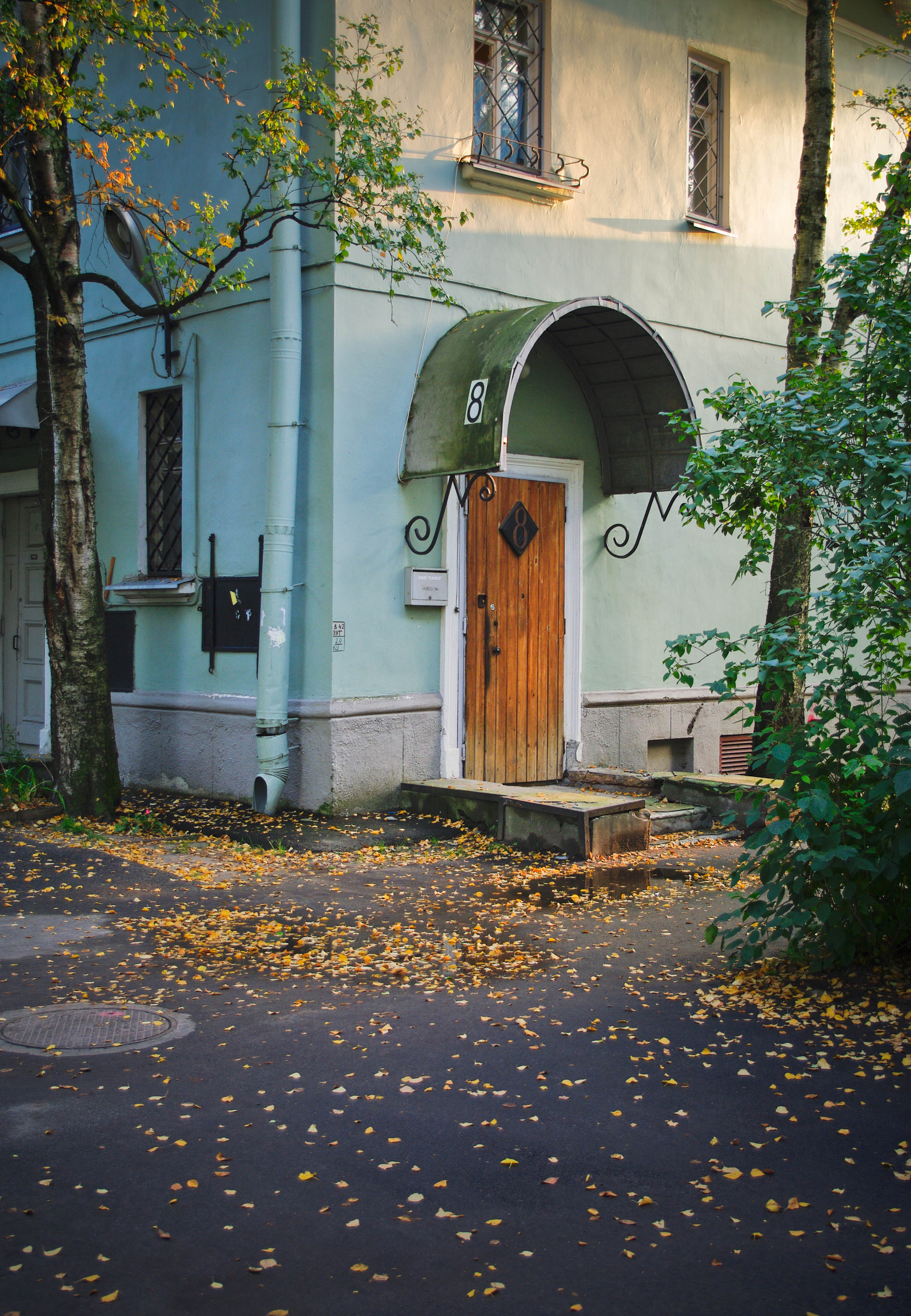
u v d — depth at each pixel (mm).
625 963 5801
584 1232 3211
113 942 5957
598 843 8352
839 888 5102
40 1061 4359
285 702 9141
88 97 9203
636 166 11328
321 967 5617
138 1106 3967
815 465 6020
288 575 9070
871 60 14156
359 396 9125
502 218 10164
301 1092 4121
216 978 5418
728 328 12312
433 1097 4102
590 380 10750
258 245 8484
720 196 12344
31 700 12828
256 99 9711
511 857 8242
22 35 8250
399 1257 3076
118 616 11156
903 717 5062
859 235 13750
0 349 12891
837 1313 2855
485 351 8945
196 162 10320
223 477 10008
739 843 9242
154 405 11047
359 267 9102
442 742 9805
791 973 5531
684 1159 3656
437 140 9648
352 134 8250
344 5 8969
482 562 10188
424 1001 5164
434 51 9609
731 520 7020
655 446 10719
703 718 12203
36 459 12578
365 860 7953
